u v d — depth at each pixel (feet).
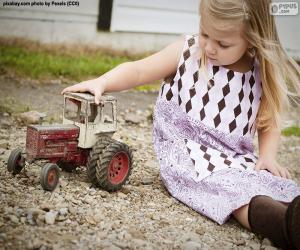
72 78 22.70
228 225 9.04
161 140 10.30
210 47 9.11
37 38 24.89
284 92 10.02
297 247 7.62
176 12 28.48
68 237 7.55
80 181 9.86
